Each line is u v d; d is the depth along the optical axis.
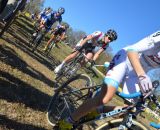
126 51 3.78
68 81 5.00
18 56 8.99
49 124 4.99
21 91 5.81
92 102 3.87
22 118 4.69
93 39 7.40
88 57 7.40
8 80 6.00
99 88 4.46
